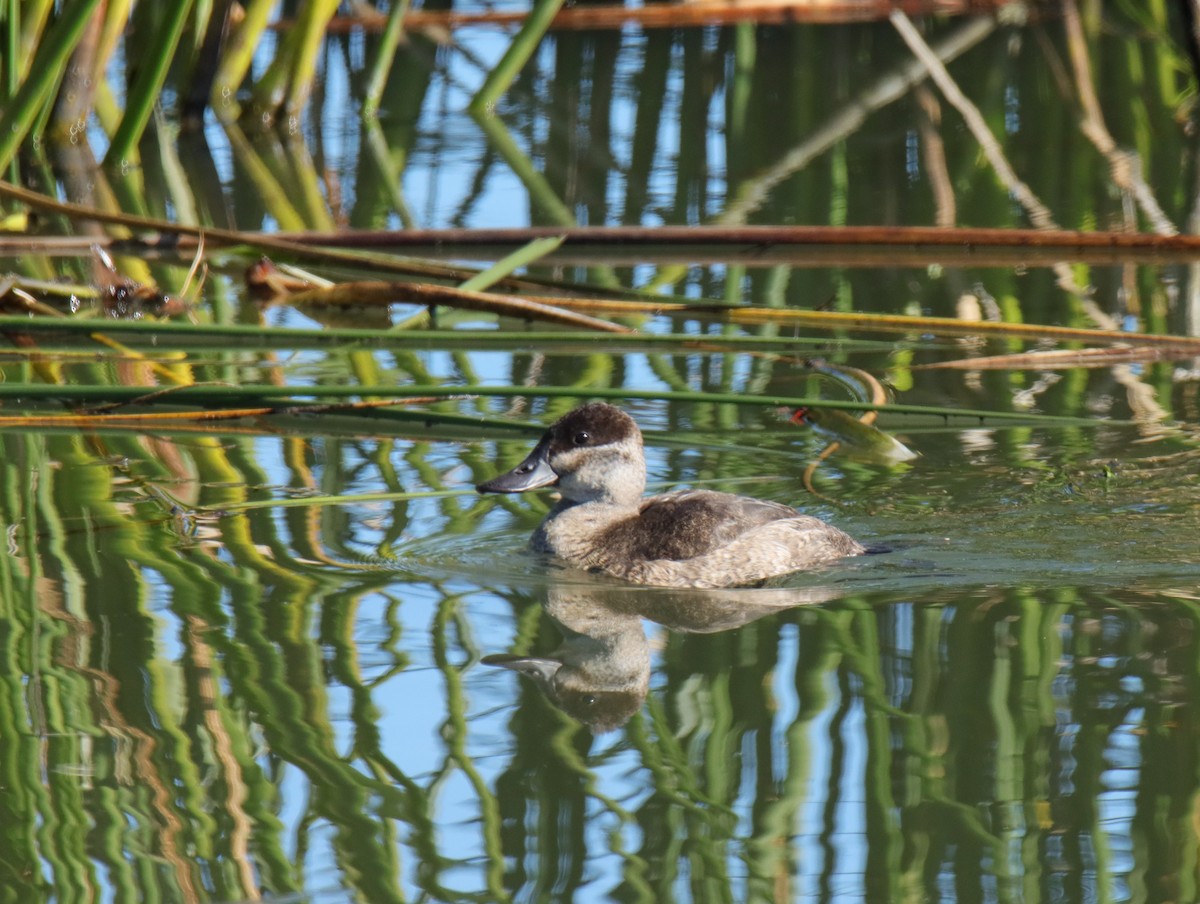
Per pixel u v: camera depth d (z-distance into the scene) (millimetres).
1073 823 8016
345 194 22938
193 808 8148
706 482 13094
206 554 11523
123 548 11562
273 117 26141
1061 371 15727
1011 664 9758
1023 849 7781
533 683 9656
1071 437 13844
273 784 8383
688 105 27406
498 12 30891
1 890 7359
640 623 10688
